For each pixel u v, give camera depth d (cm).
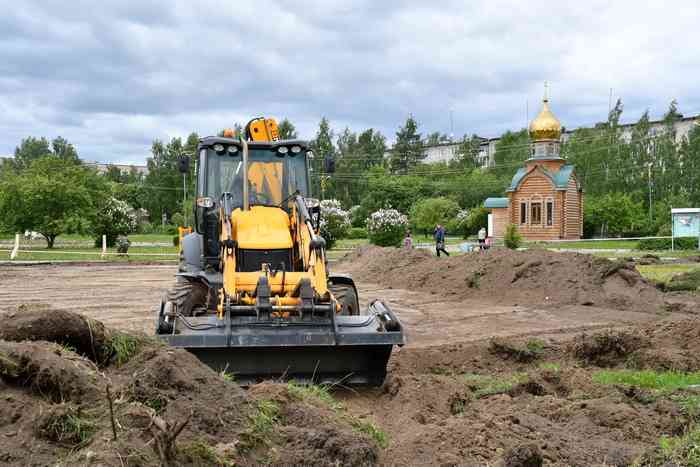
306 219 867
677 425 624
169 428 423
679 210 4147
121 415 435
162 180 9362
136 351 577
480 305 1631
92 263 3114
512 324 1351
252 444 474
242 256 874
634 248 4675
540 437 584
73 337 559
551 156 5994
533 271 1744
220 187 984
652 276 2244
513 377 844
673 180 7750
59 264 3066
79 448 413
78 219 4266
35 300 1709
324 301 821
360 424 575
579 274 1683
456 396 729
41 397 456
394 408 721
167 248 4531
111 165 11981
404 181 8662
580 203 6000
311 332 762
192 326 765
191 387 505
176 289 924
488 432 577
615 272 1673
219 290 841
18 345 484
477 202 8888
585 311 1505
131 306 1598
